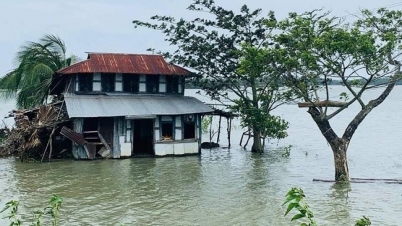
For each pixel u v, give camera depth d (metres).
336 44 21.83
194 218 18.52
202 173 27.88
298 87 25.39
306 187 24.00
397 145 39.94
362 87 25.64
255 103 35.59
